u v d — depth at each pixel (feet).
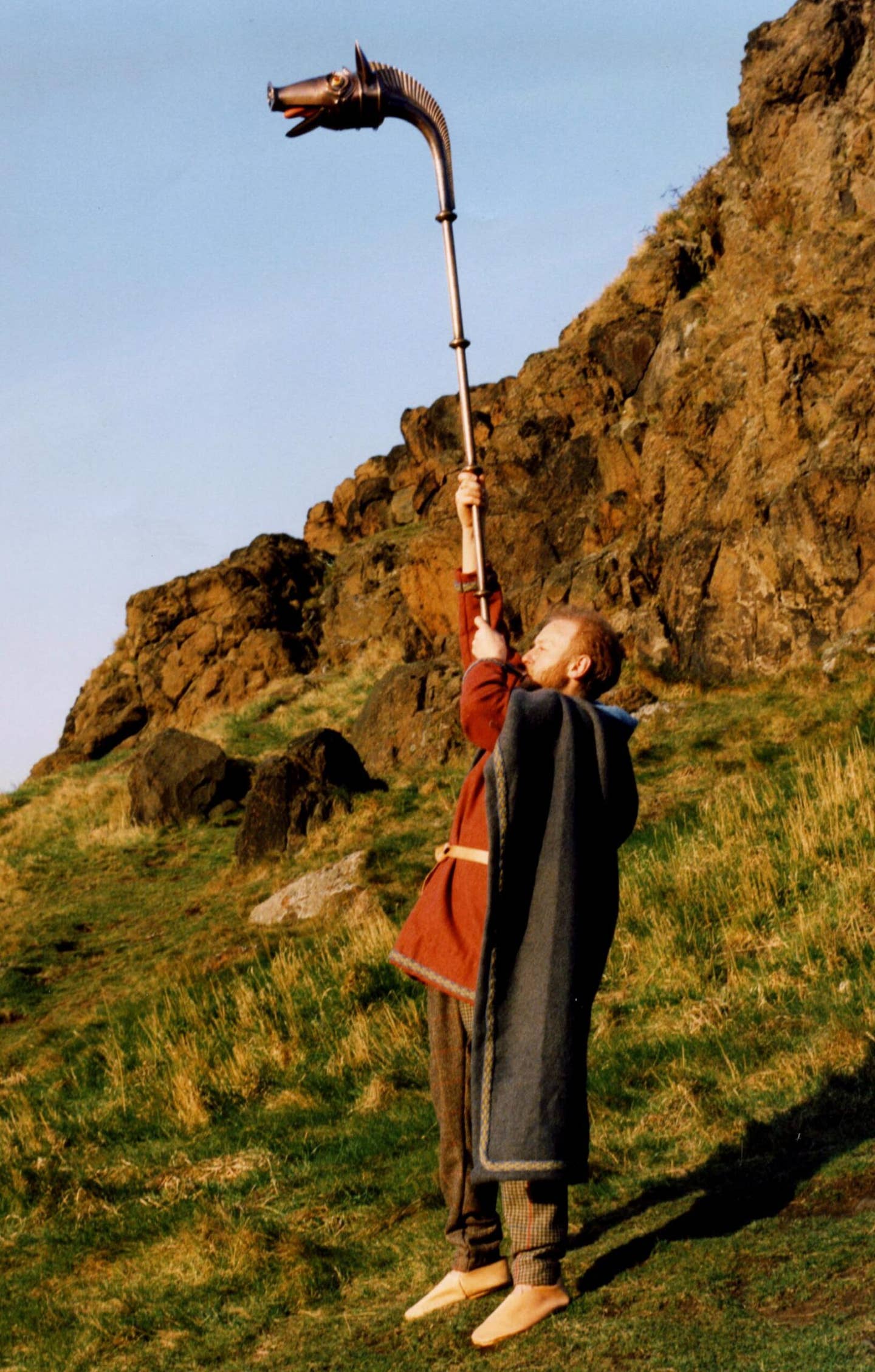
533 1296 9.62
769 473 66.23
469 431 10.87
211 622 116.88
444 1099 10.66
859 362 64.95
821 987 21.71
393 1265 14.23
